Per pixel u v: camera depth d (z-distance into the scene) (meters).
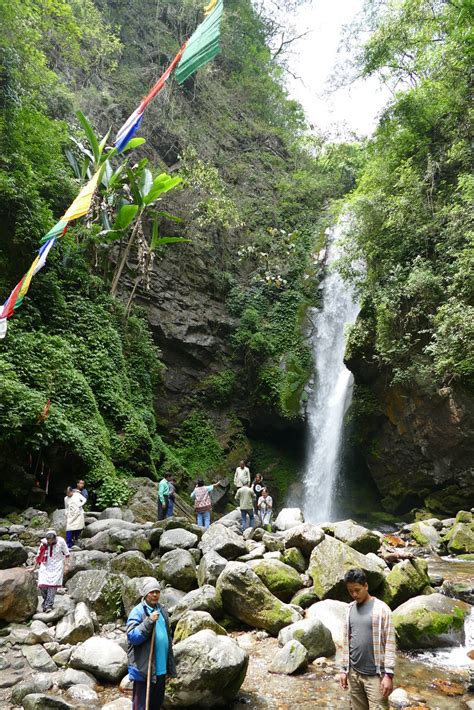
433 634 6.46
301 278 27.14
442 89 16.78
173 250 24.25
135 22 28.48
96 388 15.44
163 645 4.05
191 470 21.62
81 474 13.02
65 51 21.56
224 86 33.53
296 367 24.25
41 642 6.23
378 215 17.44
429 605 6.80
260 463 24.34
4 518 10.93
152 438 18.33
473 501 16.23
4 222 14.61
